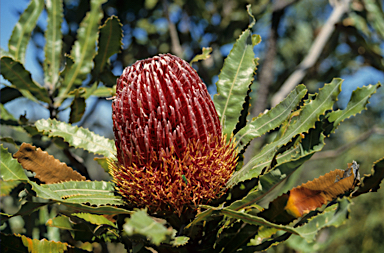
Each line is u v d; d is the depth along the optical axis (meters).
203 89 0.46
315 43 0.90
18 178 0.44
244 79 0.51
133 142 0.45
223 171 0.46
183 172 0.45
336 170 0.44
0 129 0.76
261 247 0.45
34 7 0.59
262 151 0.48
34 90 0.56
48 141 0.60
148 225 0.39
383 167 0.43
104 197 0.46
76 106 0.56
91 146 0.51
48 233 0.55
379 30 0.94
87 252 0.47
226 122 0.50
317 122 0.46
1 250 0.45
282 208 0.45
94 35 0.59
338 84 0.46
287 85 0.85
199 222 0.45
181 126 0.45
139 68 0.46
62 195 0.45
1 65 0.54
